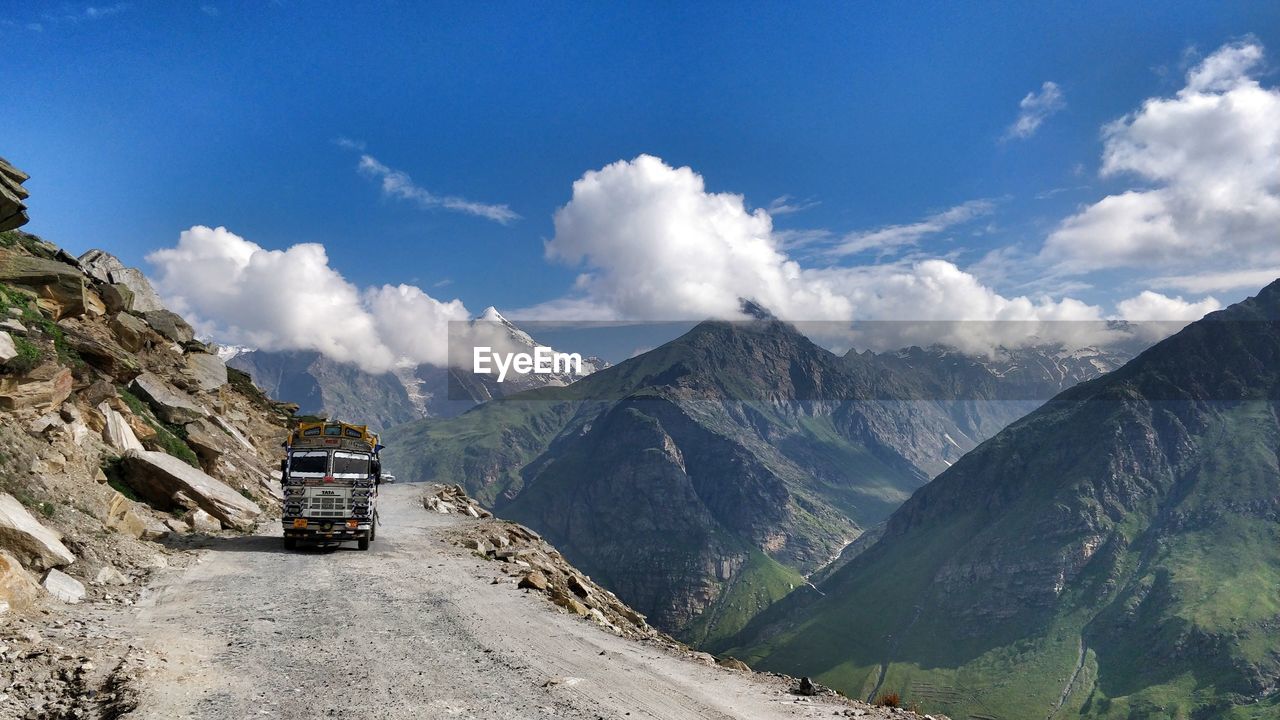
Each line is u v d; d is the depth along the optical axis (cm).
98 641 1316
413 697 1130
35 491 2088
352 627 1620
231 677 1200
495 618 1792
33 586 1547
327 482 2922
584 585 2820
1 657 1148
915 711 1237
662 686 1275
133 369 4003
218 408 5931
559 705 1122
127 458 3125
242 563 2452
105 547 2102
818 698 1268
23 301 2962
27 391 2527
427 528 4084
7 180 2433
